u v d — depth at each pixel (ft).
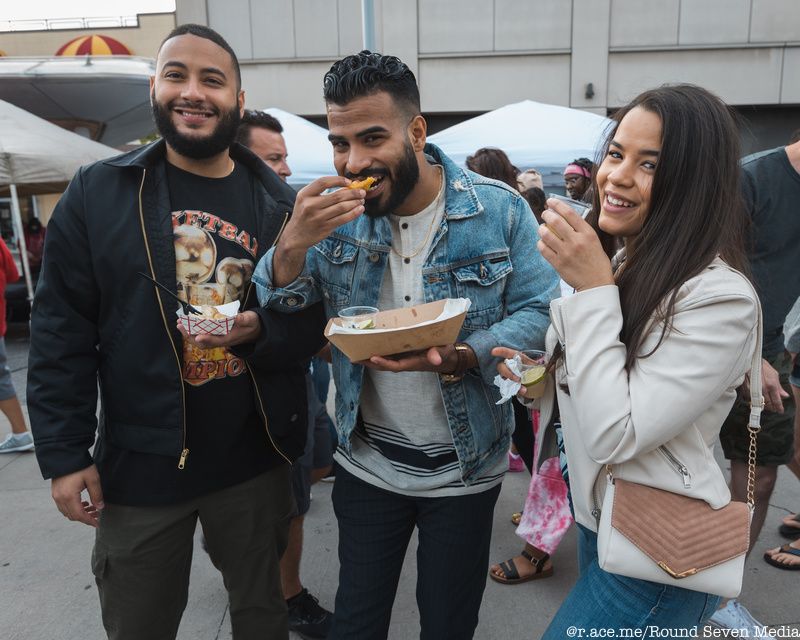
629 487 3.95
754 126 40.75
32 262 32.91
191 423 5.43
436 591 5.36
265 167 6.04
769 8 38.70
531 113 24.11
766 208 7.42
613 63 40.06
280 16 41.27
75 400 5.16
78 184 5.21
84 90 38.11
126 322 5.20
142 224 5.18
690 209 3.88
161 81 5.19
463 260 5.21
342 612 5.48
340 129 4.64
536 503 8.83
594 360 3.85
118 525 5.37
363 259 5.32
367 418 5.60
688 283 3.82
